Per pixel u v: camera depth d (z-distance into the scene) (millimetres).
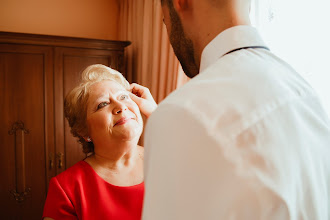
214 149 375
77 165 947
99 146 939
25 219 2387
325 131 462
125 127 910
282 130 406
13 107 2291
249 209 362
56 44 2344
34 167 2379
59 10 2902
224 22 514
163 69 2223
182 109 399
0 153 2287
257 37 532
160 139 409
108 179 927
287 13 1396
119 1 3121
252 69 461
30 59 2299
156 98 2340
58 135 2414
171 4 563
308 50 1304
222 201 365
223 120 392
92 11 3031
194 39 553
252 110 404
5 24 2729
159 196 401
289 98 440
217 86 428
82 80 1017
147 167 444
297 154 407
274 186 367
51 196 869
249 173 367
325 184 448
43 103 2363
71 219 850
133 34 2785
